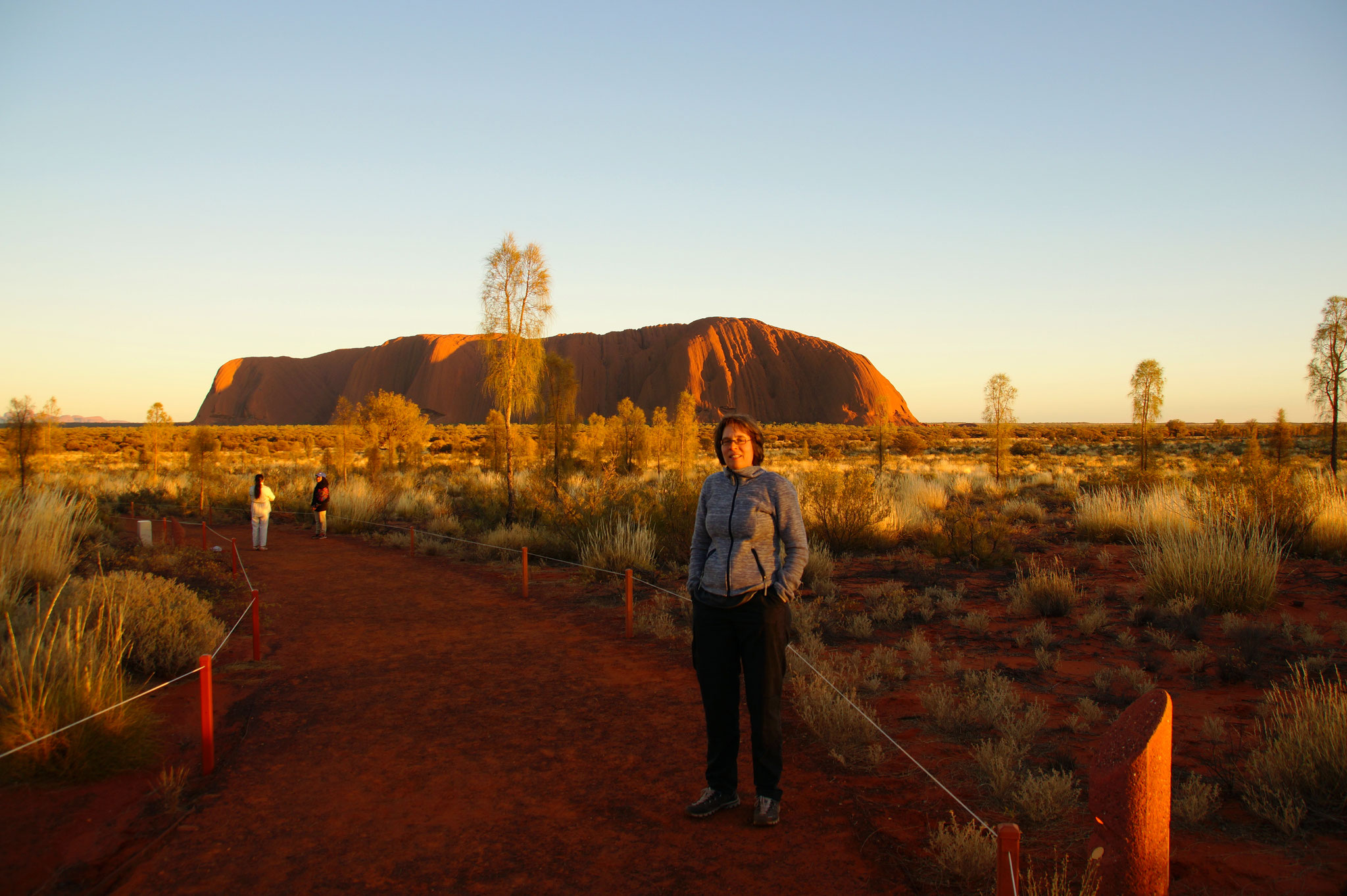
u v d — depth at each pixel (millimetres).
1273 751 4016
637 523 12742
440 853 3561
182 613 6957
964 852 3221
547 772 4488
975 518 12289
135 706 4777
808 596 9422
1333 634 6820
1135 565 10867
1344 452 31125
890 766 4488
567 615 8977
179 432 37062
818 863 3414
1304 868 3193
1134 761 2717
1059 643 7121
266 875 3373
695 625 3916
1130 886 2729
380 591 10586
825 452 55406
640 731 5176
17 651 5035
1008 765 4164
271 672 6672
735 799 3943
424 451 37219
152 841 3654
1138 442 25234
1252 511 10961
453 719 5445
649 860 3465
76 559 9664
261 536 15305
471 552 14344
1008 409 30625
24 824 3795
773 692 3773
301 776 4469
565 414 23500
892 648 7090
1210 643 6848
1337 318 20609
